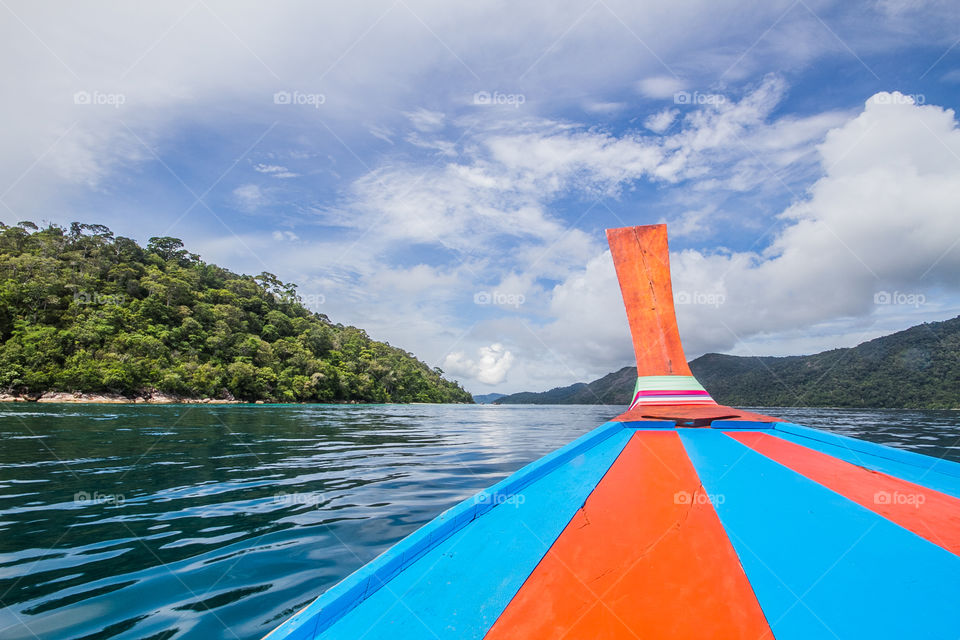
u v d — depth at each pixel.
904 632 1.33
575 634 1.37
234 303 81.75
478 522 2.48
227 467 7.09
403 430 16.50
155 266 81.62
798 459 4.04
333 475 6.53
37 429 13.00
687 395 8.91
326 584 2.84
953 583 1.65
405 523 4.12
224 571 3.04
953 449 9.78
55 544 3.54
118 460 7.63
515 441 12.25
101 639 2.20
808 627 1.37
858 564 1.83
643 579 1.75
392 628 1.45
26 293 51.81
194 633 2.26
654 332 10.22
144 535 3.75
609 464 3.93
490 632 1.40
